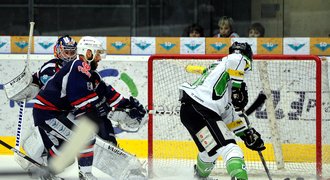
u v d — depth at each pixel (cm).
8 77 1827
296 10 1998
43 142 1394
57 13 2045
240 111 1368
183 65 1636
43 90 1348
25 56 1827
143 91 1789
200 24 2081
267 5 2014
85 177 1364
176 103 1639
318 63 1520
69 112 1348
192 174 1541
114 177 1384
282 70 1678
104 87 1377
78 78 1302
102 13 2062
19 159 1481
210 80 1295
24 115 1817
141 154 1772
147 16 2075
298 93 1678
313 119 1673
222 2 2058
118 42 1850
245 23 2038
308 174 1554
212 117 1288
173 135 1636
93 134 1358
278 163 1602
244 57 1278
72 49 1416
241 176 1249
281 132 1688
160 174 1552
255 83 1689
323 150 1655
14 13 2036
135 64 1789
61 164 1384
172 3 2081
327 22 1984
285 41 1812
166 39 1842
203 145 1288
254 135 1323
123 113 1422
